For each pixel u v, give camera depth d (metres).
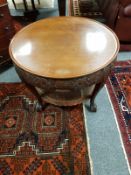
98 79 0.99
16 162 1.12
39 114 1.36
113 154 1.14
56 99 1.26
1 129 1.29
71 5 2.52
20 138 1.24
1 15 1.43
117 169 1.08
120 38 1.74
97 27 1.16
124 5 1.52
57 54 1.00
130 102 1.41
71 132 1.25
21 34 1.14
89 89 1.28
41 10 2.47
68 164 1.10
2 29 1.50
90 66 0.94
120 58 1.77
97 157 1.13
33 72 0.92
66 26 1.19
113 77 1.59
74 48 1.03
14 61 0.98
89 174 1.06
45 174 1.07
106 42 1.05
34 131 1.27
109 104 1.41
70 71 0.92
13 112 1.38
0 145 1.21
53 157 1.14
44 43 1.07
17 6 2.45
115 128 1.26
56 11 2.46
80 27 1.17
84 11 2.37
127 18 1.59
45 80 0.93
